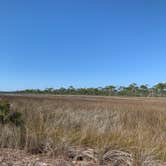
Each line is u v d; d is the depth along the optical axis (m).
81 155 7.48
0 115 10.38
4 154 7.63
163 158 7.22
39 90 152.75
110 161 7.18
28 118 11.31
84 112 16.62
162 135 9.52
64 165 6.89
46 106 21.45
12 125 9.83
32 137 8.20
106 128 10.16
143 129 10.57
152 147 7.64
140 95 132.25
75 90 147.62
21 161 7.07
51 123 10.35
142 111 20.20
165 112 19.58
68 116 12.99
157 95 129.25
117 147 7.67
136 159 6.85
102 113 16.47
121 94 136.12
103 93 140.62
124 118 14.99
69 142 8.05
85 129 9.23
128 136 8.64
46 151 7.85
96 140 8.31
